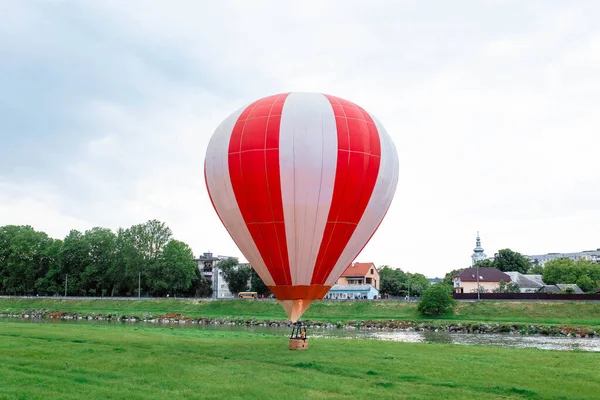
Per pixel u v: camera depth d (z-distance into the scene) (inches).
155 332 1756.9
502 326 2780.5
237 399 724.0
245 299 4205.2
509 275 5324.8
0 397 717.9
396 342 1469.0
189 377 868.0
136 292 5383.9
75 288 5147.6
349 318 3417.8
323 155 1117.1
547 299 3501.5
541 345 2027.6
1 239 5541.3
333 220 1141.7
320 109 1164.5
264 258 1180.5
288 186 1112.8
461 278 5182.1
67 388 777.6
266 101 1207.6
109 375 877.2
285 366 987.9
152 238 4825.3
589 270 5629.9
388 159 1213.1
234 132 1179.3
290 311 1210.0
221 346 1278.3
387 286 5457.7
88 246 5103.3
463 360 1086.4
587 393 788.6
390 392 775.7
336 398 735.1
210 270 6919.3
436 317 3358.8
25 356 1063.6
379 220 1248.8
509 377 896.9
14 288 5447.8
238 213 1168.8
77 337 1430.9
